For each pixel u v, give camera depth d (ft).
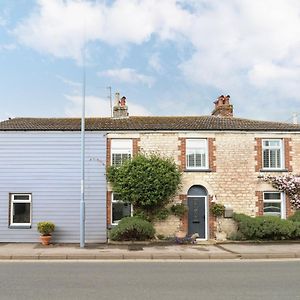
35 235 67.46
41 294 29.35
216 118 81.46
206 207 69.15
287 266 43.93
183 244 62.64
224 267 43.21
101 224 68.13
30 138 69.31
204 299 27.86
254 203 69.46
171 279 35.55
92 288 31.53
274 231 63.82
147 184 65.51
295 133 71.05
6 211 67.87
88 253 52.54
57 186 68.69
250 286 32.42
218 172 69.67
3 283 33.60
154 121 76.89
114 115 83.25
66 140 69.46
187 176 69.31
